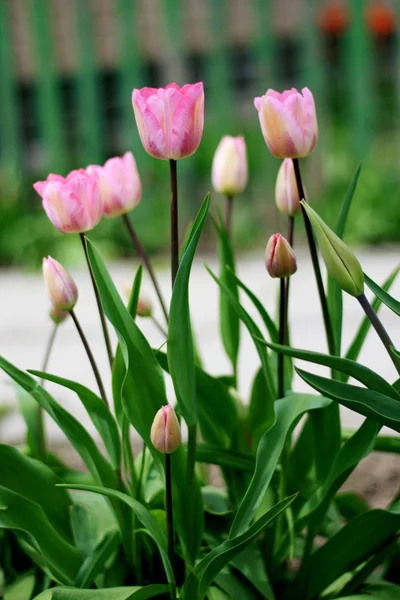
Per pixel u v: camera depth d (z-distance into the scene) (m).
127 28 4.52
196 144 1.17
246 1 4.98
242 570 1.24
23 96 5.16
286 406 1.19
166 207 4.38
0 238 4.34
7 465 1.27
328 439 1.23
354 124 4.42
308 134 1.17
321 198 4.29
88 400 1.23
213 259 3.99
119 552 1.30
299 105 1.16
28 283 3.86
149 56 4.98
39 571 1.33
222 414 1.31
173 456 1.21
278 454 1.17
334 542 1.23
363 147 4.41
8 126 4.70
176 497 1.22
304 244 4.04
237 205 4.34
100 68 5.02
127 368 1.17
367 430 1.19
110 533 1.27
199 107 1.16
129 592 1.18
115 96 5.12
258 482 1.17
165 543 1.19
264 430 1.33
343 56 4.67
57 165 4.63
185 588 1.18
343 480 1.21
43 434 1.35
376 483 1.68
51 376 1.20
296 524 1.24
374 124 4.49
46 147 4.64
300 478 1.31
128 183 1.31
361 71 4.39
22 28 5.13
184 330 1.17
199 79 5.06
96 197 1.22
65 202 1.20
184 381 1.18
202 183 4.38
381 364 2.23
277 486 1.31
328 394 1.12
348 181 4.30
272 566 1.27
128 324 1.20
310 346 2.50
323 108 4.47
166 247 4.29
